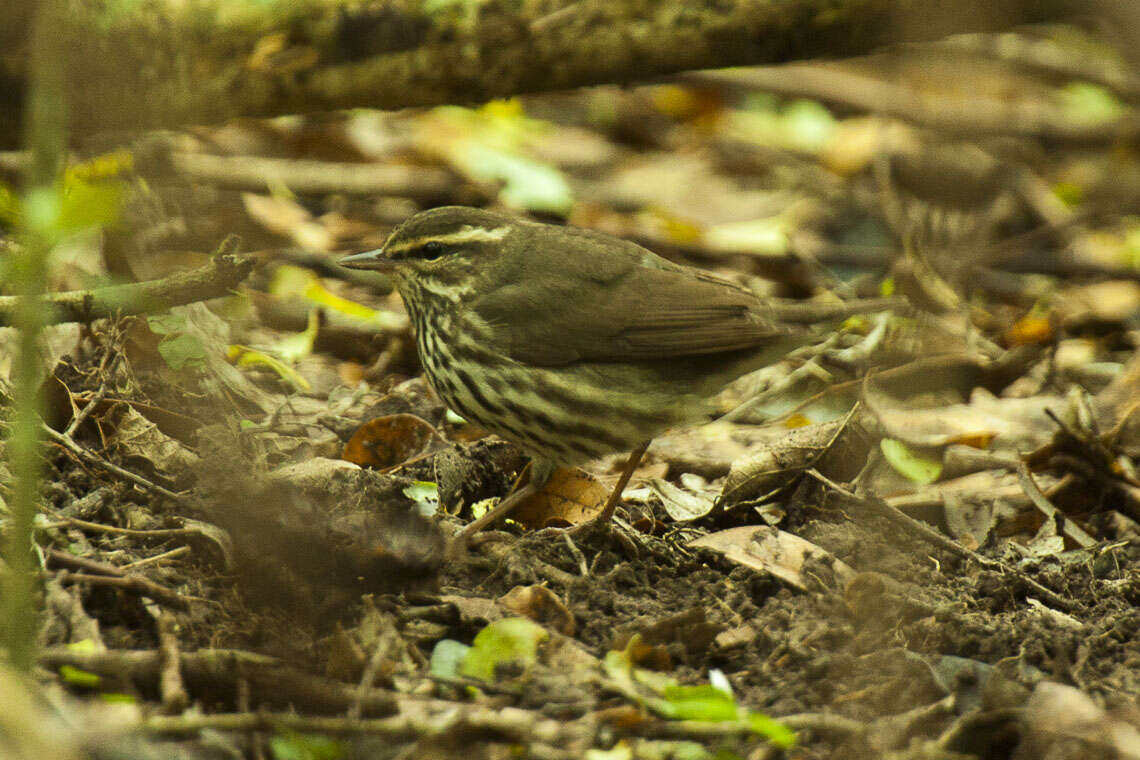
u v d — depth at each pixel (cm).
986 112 2070
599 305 1052
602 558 945
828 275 1734
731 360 1076
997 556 1004
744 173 2092
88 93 1223
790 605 859
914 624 836
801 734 702
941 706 735
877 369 1368
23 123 1227
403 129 1953
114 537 854
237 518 807
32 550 762
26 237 608
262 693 683
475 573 905
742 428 1278
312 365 1338
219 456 934
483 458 1093
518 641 765
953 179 1962
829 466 1043
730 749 684
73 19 1195
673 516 1041
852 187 2011
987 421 1263
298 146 1877
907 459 1143
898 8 1182
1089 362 1509
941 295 1554
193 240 1505
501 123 2047
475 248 1077
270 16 1205
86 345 1103
